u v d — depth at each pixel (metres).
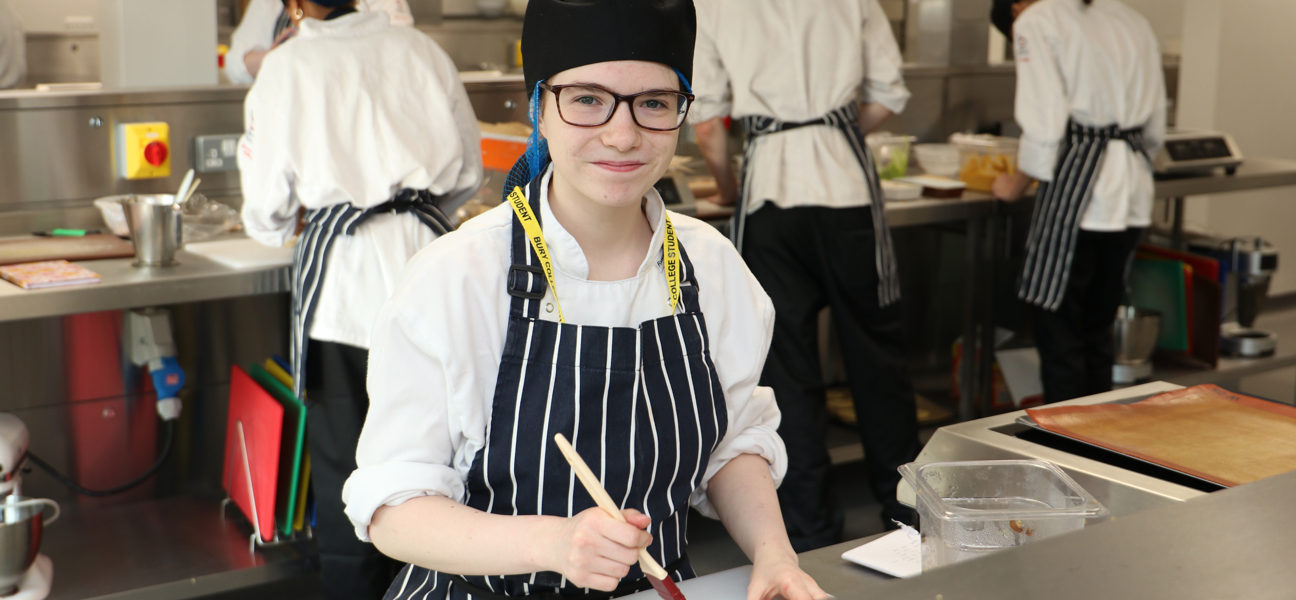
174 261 2.44
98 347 2.74
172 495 2.92
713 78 2.88
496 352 1.08
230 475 2.78
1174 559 0.82
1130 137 3.17
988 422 1.48
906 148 3.56
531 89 1.06
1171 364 3.97
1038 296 3.24
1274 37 5.12
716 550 2.99
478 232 1.10
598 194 1.02
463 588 1.15
